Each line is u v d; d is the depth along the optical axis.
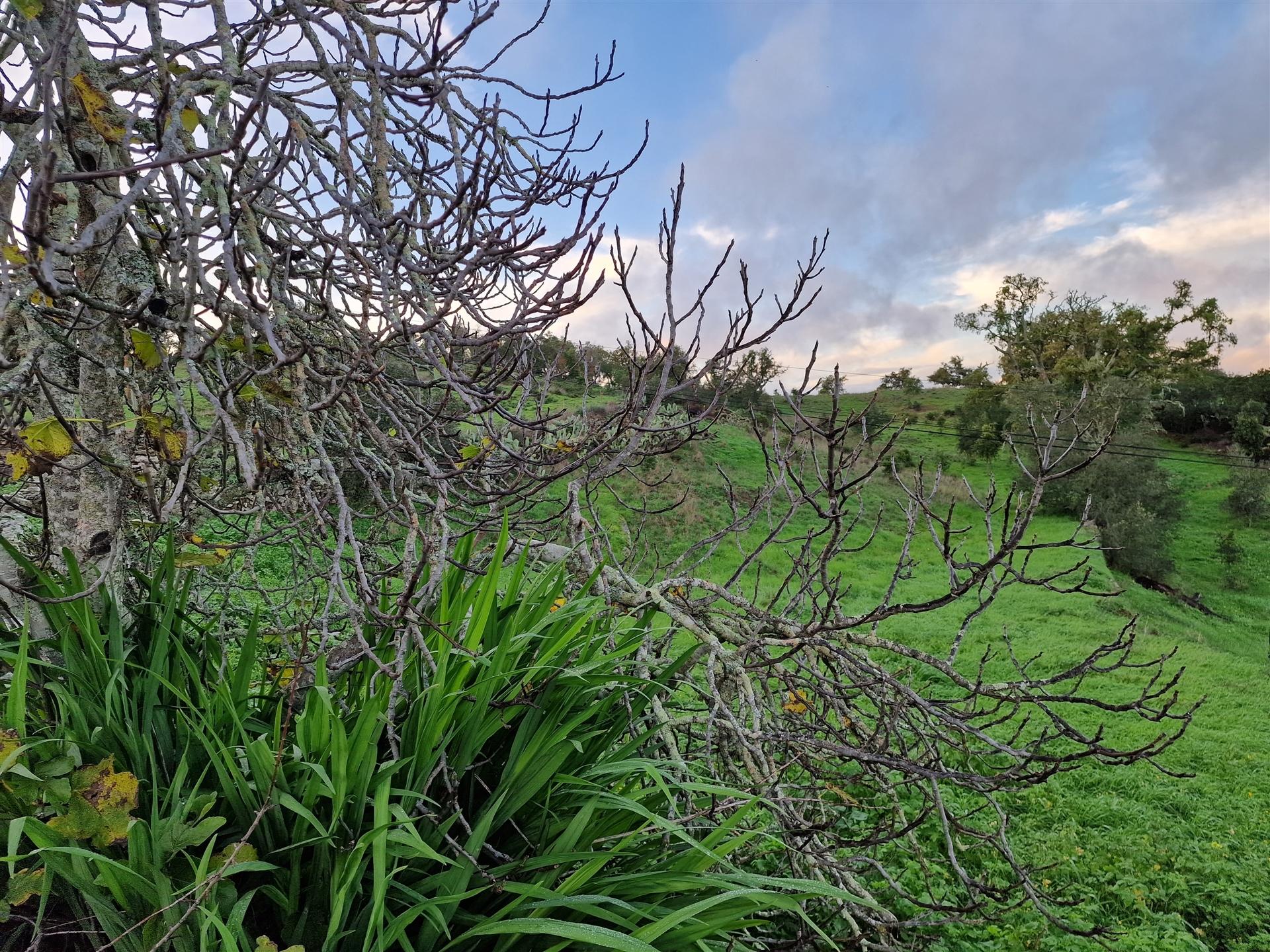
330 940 1.65
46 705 2.21
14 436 1.86
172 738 2.27
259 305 1.54
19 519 2.79
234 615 3.09
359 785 1.85
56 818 1.58
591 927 1.62
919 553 27.16
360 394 2.31
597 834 2.23
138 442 2.43
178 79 1.93
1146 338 66.75
